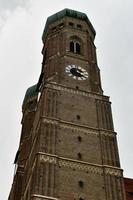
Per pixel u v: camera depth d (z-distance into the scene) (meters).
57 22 85.38
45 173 53.34
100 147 59.88
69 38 80.38
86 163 56.66
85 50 78.75
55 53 77.12
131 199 61.72
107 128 63.12
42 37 89.25
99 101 67.62
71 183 53.50
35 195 50.34
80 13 87.12
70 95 66.56
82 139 60.12
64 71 71.38
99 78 74.56
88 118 63.75
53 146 57.25
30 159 64.56
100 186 54.47
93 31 88.12
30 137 74.69
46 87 66.31
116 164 57.94
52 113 62.16
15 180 73.25
